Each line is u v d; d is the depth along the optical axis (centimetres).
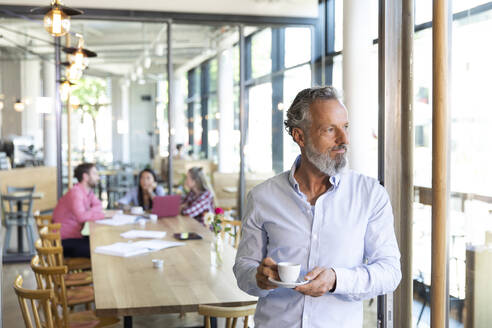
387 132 265
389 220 173
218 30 712
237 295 264
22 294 254
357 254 170
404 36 266
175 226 472
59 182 695
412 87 267
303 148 174
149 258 344
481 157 263
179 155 898
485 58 262
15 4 636
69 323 316
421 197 269
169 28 684
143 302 253
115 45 771
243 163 711
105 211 577
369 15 438
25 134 854
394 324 265
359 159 441
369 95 443
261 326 176
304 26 677
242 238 183
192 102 867
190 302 254
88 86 898
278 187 178
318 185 176
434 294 236
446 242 236
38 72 845
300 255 170
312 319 167
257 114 702
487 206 263
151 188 598
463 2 265
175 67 841
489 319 268
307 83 671
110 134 932
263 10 684
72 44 754
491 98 261
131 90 912
